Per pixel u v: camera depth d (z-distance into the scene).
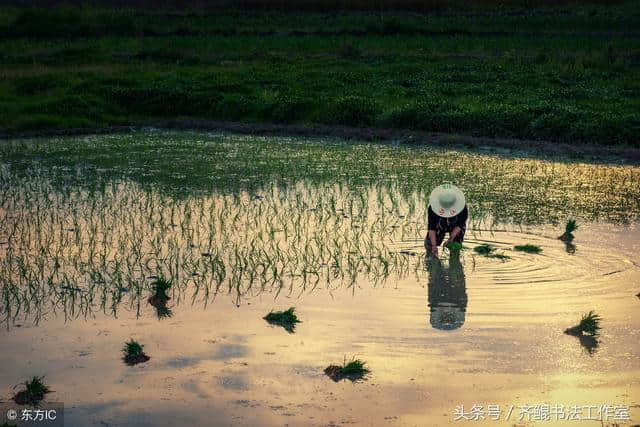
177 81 27.42
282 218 12.03
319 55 34.47
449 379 6.71
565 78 27.75
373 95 24.98
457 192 9.91
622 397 6.39
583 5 48.47
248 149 18.95
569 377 6.73
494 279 9.22
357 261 9.92
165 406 6.29
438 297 8.65
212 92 25.56
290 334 7.68
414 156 17.81
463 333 7.66
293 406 6.28
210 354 7.25
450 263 9.84
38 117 22.67
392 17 41.47
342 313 8.21
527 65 30.56
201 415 6.14
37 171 15.88
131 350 7.18
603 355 7.16
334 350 7.30
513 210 12.56
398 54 34.12
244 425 5.99
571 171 15.94
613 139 18.91
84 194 13.71
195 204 12.98
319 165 16.56
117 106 25.02
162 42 37.03
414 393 6.48
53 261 9.91
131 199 13.34
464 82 27.50
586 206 12.85
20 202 13.08
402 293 8.78
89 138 21.12
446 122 21.03
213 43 36.47
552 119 19.80
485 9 48.16
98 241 10.79
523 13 45.84
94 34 40.72
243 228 11.45
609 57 31.22
